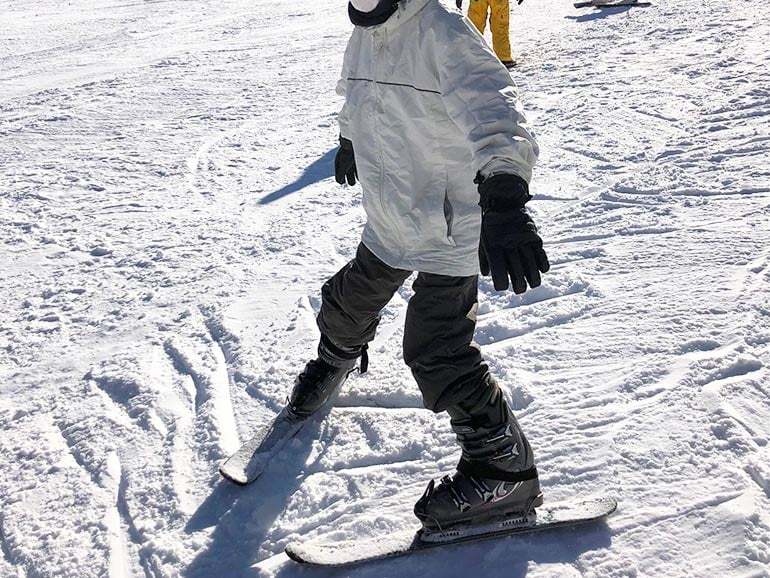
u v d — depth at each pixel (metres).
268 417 2.91
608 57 8.48
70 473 2.69
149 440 2.83
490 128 1.89
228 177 5.96
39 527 2.44
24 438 2.91
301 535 2.34
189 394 3.10
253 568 2.22
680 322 3.19
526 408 2.78
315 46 11.34
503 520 2.25
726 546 2.12
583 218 4.42
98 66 10.94
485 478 2.22
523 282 1.80
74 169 6.39
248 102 8.27
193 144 6.89
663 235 4.05
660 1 12.05
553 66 8.39
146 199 5.60
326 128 7.11
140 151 6.79
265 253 4.46
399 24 2.05
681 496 2.30
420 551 2.22
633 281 3.59
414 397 2.93
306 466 2.61
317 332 3.48
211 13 15.54
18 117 8.23
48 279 4.38
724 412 2.62
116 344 3.57
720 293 3.38
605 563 2.11
